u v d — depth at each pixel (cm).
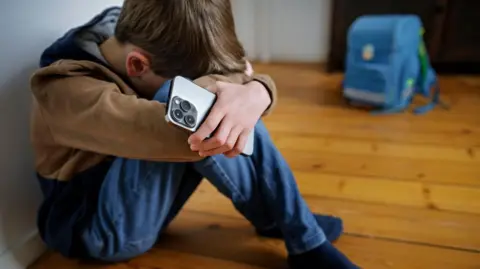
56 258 79
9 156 71
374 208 93
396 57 158
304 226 69
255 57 283
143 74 61
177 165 65
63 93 56
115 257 73
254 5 270
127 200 66
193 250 80
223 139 48
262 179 68
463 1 209
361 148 128
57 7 77
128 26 59
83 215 68
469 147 127
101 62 63
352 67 171
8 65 68
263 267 75
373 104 168
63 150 69
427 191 100
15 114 71
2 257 71
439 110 163
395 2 219
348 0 225
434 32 218
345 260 69
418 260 76
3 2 65
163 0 56
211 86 53
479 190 100
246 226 88
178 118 45
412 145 129
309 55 276
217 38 58
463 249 79
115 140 55
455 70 227
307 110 169
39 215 72
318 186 104
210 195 101
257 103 55
